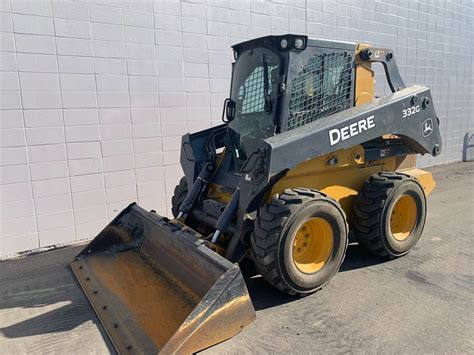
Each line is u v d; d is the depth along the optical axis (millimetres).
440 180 8141
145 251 3789
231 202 3375
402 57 8406
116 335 2766
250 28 5922
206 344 2480
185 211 3945
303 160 3219
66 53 4520
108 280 3514
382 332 2822
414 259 4113
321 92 3643
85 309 3262
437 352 2582
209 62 5605
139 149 5176
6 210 4387
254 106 3764
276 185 3418
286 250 3086
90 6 4605
